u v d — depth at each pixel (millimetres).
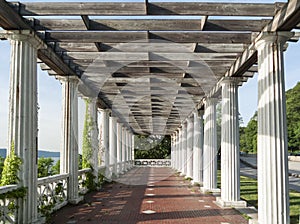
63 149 7879
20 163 5074
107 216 6367
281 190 5039
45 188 6512
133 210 6992
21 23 4887
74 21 5152
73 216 6363
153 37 5598
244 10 4551
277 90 5043
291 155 40500
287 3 4344
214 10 4523
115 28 5117
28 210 5172
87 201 8250
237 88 7668
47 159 9086
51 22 5164
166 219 6125
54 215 6461
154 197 8977
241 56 6449
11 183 4992
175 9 4512
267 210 5086
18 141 5121
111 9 4535
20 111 5160
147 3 4453
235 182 7512
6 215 4773
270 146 5082
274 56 5043
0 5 4254
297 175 18188
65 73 7648
